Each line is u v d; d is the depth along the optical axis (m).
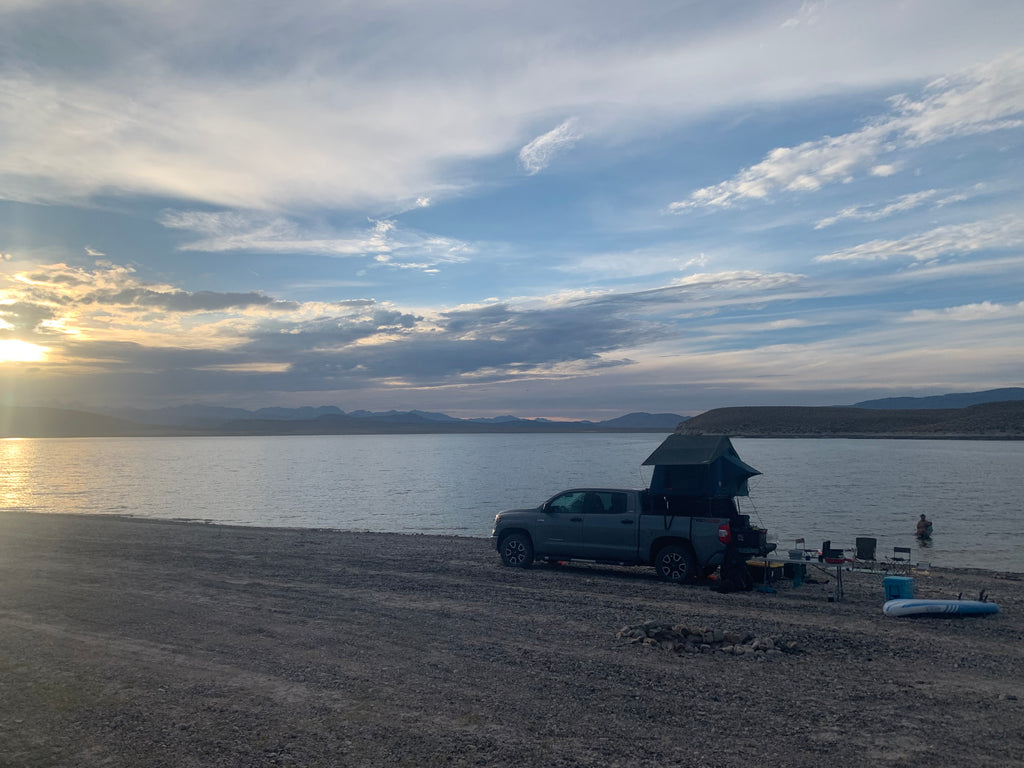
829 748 5.44
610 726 5.89
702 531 12.81
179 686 6.94
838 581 11.92
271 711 6.25
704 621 9.84
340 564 15.32
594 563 15.84
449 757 5.28
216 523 28.80
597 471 72.50
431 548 18.30
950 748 5.45
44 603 11.00
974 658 8.03
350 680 7.11
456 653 8.10
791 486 50.78
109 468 87.62
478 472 72.06
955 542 24.23
